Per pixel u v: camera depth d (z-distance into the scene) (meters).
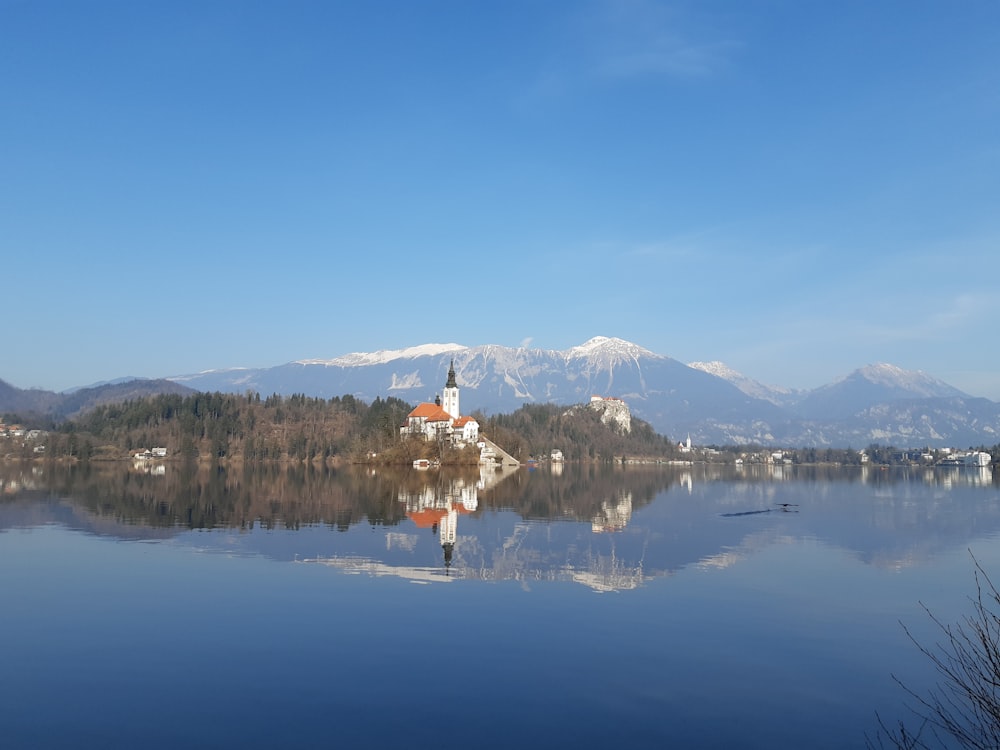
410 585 35.59
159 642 26.00
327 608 30.86
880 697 21.62
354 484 119.12
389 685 21.98
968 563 44.50
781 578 38.94
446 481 134.00
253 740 18.25
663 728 19.27
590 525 62.66
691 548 49.38
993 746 17.73
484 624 28.61
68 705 20.38
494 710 20.22
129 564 40.59
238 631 27.39
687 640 26.94
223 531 54.72
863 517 73.75
